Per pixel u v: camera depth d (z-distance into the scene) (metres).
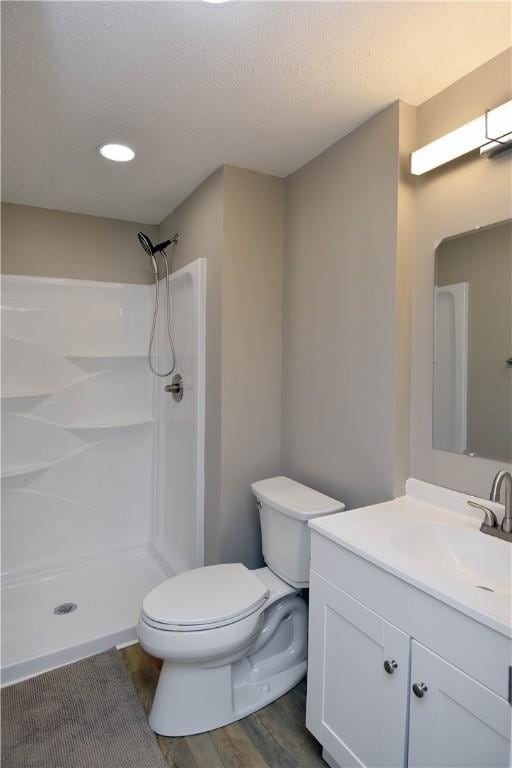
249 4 1.14
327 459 1.96
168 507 2.79
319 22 1.21
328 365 1.94
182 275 2.46
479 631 0.94
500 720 0.90
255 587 1.71
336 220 1.89
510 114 1.27
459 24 1.23
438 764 1.03
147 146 1.92
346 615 1.31
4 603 2.40
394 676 1.14
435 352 1.58
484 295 1.43
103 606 2.37
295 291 2.17
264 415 2.23
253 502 2.21
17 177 2.23
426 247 1.61
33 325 2.67
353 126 1.77
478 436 1.45
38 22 1.19
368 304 1.73
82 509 2.87
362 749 1.25
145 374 3.07
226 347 2.12
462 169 1.49
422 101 1.60
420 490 1.61
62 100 1.57
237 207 2.12
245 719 1.66
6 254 2.57
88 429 2.83
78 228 2.77
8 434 2.62
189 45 1.29
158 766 1.46
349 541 1.28
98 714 1.68
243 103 1.60
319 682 1.44
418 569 1.11
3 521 2.61
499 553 1.25
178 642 1.49
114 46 1.29
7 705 1.72
